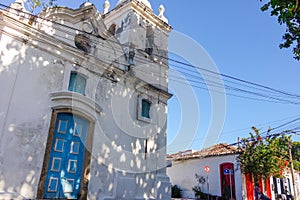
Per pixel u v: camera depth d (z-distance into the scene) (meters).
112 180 10.17
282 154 19.17
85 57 10.27
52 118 8.87
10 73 8.05
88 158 9.54
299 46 7.66
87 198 9.12
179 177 22.27
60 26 10.06
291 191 23.47
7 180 7.34
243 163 18.14
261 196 17.89
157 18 15.27
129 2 13.86
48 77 9.04
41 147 8.34
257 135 18.62
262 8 7.53
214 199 18.84
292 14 6.86
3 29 8.20
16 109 7.98
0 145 7.41
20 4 9.02
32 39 8.87
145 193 11.30
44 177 8.22
